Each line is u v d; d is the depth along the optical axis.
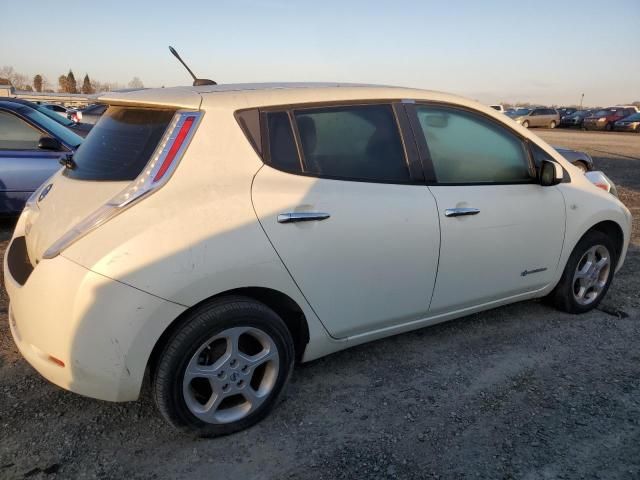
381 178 3.01
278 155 2.73
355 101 3.03
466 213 3.24
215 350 2.56
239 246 2.48
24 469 2.39
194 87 2.96
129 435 2.64
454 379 3.21
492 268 3.46
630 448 2.61
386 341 3.67
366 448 2.59
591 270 4.11
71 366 2.35
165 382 2.41
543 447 2.61
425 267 3.13
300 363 3.20
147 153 2.55
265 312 2.61
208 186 2.51
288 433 2.69
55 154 6.09
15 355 3.34
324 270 2.77
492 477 2.41
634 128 31.95
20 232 3.21
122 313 2.28
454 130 3.36
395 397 3.02
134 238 2.32
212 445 2.59
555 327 3.93
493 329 3.88
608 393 3.08
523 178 3.64
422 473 2.43
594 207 3.95
